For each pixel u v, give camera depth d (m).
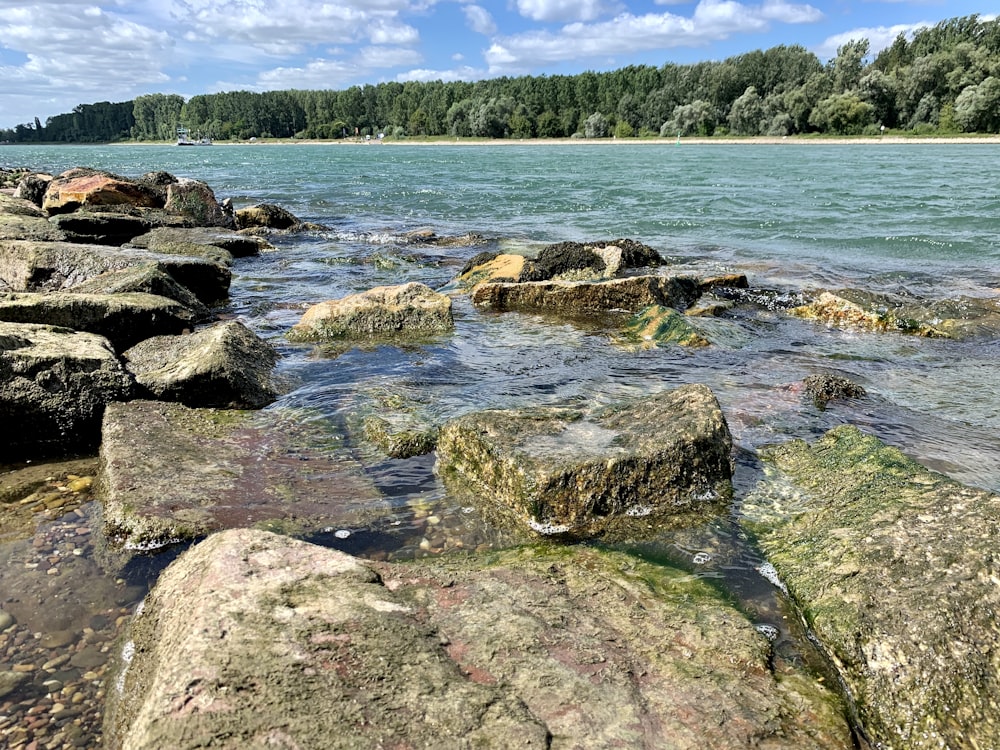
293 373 7.68
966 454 5.73
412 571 3.66
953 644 3.14
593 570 3.97
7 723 2.91
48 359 5.82
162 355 7.14
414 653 2.80
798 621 3.68
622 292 10.62
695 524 4.66
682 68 102.75
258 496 4.81
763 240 16.84
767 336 9.59
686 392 5.67
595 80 113.44
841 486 4.81
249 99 157.12
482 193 29.48
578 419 5.56
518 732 2.46
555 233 18.36
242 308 10.89
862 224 18.78
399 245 16.78
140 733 2.32
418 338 9.24
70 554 4.19
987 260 14.03
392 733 2.38
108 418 5.74
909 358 8.56
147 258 10.98
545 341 9.20
